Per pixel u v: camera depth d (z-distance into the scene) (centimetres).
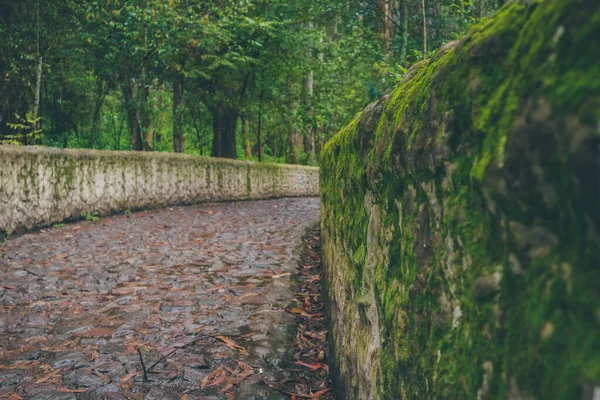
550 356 57
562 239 58
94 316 356
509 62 70
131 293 418
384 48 1189
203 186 1380
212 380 255
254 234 777
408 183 118
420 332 105
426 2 1083
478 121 77
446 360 89
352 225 208
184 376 258
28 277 458
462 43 87
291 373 269
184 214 1068
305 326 347
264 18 1496
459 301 86
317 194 2467
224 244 676
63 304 384
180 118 1570
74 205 849
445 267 92
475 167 77
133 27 1156
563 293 56
